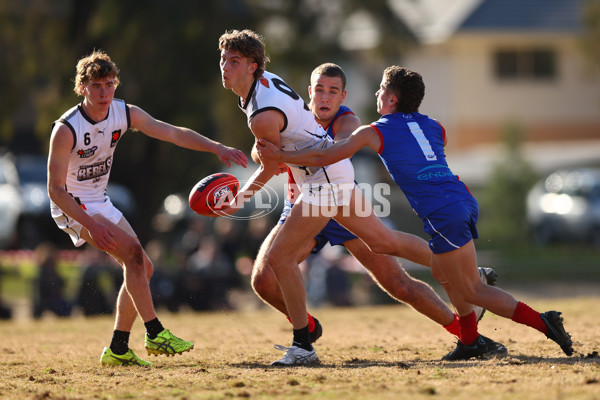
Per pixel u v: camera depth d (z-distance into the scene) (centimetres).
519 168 9306
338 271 5259
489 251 7469
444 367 1969
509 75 12438
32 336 3111
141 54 7394
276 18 8038
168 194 8662
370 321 3369
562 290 5841
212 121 8206
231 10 7819
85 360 2359
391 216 9144
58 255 5156
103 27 7425
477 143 12306
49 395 1720
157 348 2108
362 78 10988
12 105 8162
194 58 7356
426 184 1969
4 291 5519
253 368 2058
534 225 8606
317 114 2136
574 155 10256
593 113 12688
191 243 5506
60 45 8088
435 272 2108
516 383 1708
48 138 7888
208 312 4956
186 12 7188
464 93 12269
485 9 12194
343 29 8344
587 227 8050
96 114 2064
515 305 2002
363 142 1980
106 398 1684
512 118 10788
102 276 4756
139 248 2095
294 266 2028
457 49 12212
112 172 8250
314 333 2270
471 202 1992
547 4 12362
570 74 12612
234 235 5575
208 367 2119
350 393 1655
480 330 2845
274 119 1939
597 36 11462
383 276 2200
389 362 2120
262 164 2059
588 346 2295
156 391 1753
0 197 7038
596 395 1549
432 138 2025
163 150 8219
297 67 8031
